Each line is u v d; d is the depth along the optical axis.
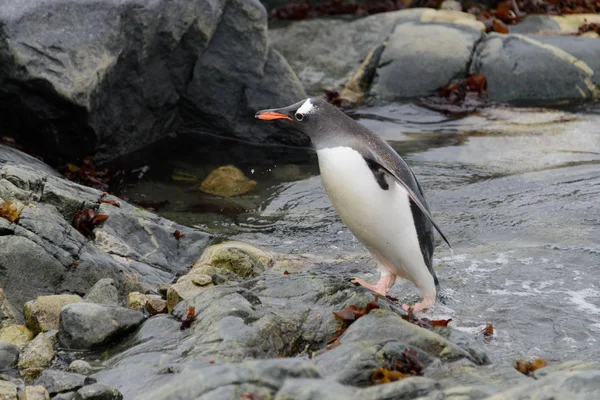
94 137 15.47
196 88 17.38
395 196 9.48
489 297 10.61
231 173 15.44
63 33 14.60
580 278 11.15
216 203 14.48
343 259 12.16
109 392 7.61
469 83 20.30
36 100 14.77
